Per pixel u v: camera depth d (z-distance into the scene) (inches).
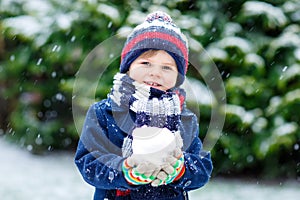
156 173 72.6
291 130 210.5
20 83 257.9
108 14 222.2
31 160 251.0
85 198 194.7
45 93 254.5
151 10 222.2
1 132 297.9
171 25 83.0
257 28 223.1
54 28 235.5
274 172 226.2
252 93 213.3
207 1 227.8
